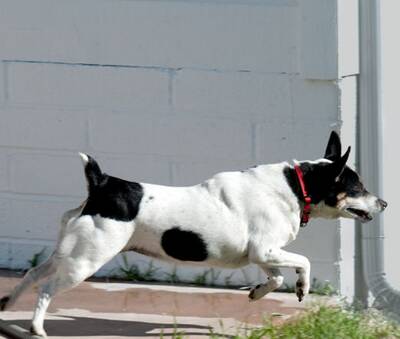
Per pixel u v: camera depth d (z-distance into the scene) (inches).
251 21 476.1
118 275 496.4
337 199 415.8
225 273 492.4
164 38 482.6
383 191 502.0
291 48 474.6
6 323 411.8
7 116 496.7
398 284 510.6
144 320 432.8
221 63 480.4
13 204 501.0
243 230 405.4
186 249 403.9
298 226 416.2
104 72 488.1
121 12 484.1
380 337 422.0
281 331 406.9
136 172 491.5
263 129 481.1
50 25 489.4
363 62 492.7
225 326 426.6
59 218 498.3
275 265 407.5
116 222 391.5
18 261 503.2
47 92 492.7
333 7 469.1
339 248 484.4
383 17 499.8
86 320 428.1
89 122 491.5
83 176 494.9
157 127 487.5
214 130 484.4
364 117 494.6
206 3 478.3
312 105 476.4
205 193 406.9
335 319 415.8
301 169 414.3
